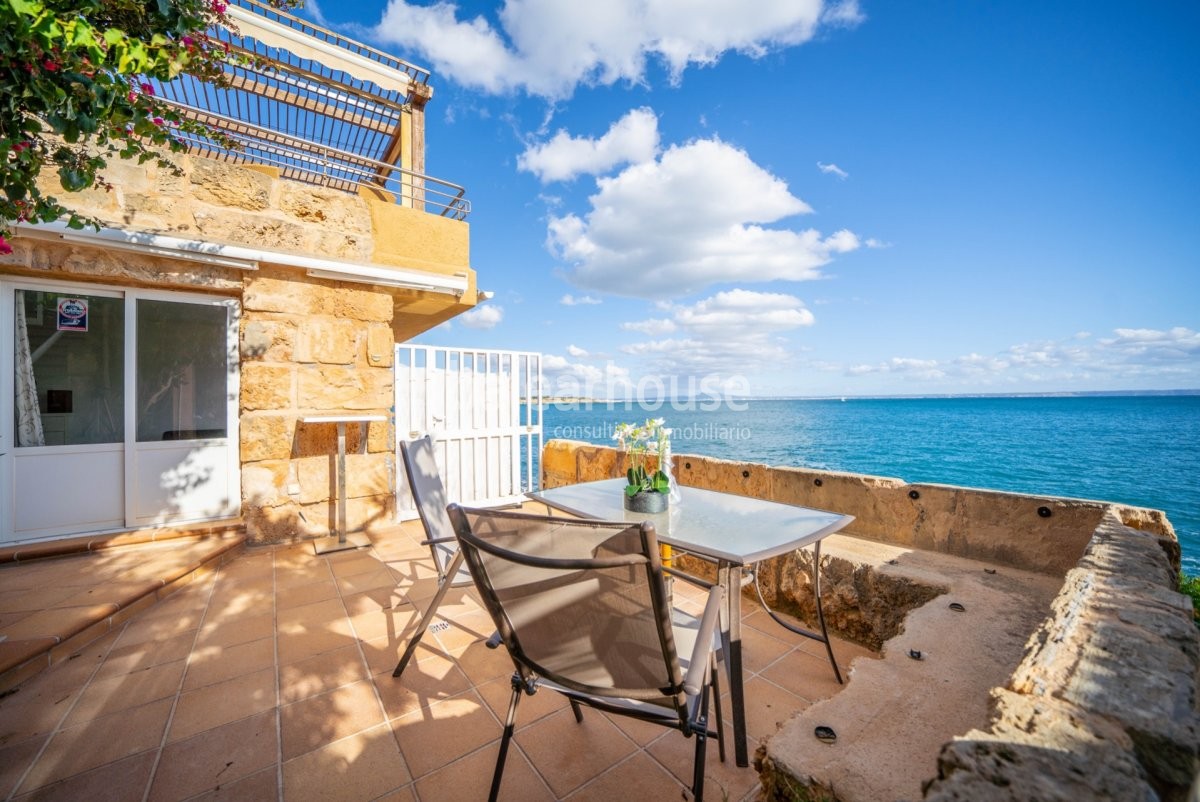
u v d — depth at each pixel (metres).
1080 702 0.90
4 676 2.21
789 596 3.13
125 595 3.01
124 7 1.93
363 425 4.82
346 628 2.86
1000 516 2.79
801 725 1.22
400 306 5.87
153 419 4.17
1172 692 0.92
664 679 1.32
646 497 2.55
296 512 4.49
